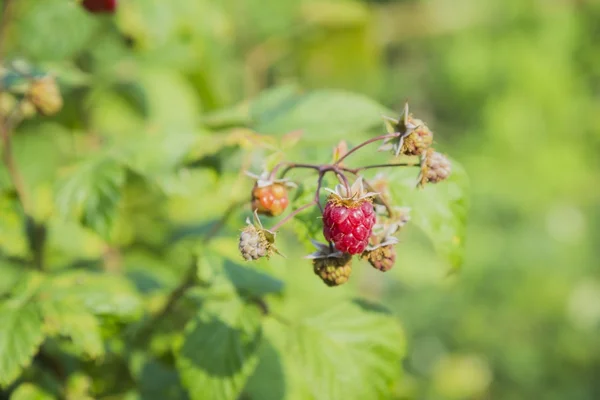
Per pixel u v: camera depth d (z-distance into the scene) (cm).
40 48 88
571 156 255
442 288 217
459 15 237
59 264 81
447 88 268
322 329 70
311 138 71
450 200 68
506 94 262
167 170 73
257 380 75
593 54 270
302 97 74
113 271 82
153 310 74
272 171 66
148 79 106
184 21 92
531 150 257
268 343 76
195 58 96
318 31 136
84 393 74
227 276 70
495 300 230
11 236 73
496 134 257
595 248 249
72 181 73
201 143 72
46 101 74
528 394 220
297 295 86
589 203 258
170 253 87
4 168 77
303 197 67
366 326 71
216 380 68
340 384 69
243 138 70
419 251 118
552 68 259
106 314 69
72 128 91
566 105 261
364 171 69
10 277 78
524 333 227
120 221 87
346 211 63
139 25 89
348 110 73
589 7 265
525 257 236
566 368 226
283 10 130
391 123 65
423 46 271
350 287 87
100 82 93
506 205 247
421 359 215
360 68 146
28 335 68
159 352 74
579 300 234
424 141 64
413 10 215
